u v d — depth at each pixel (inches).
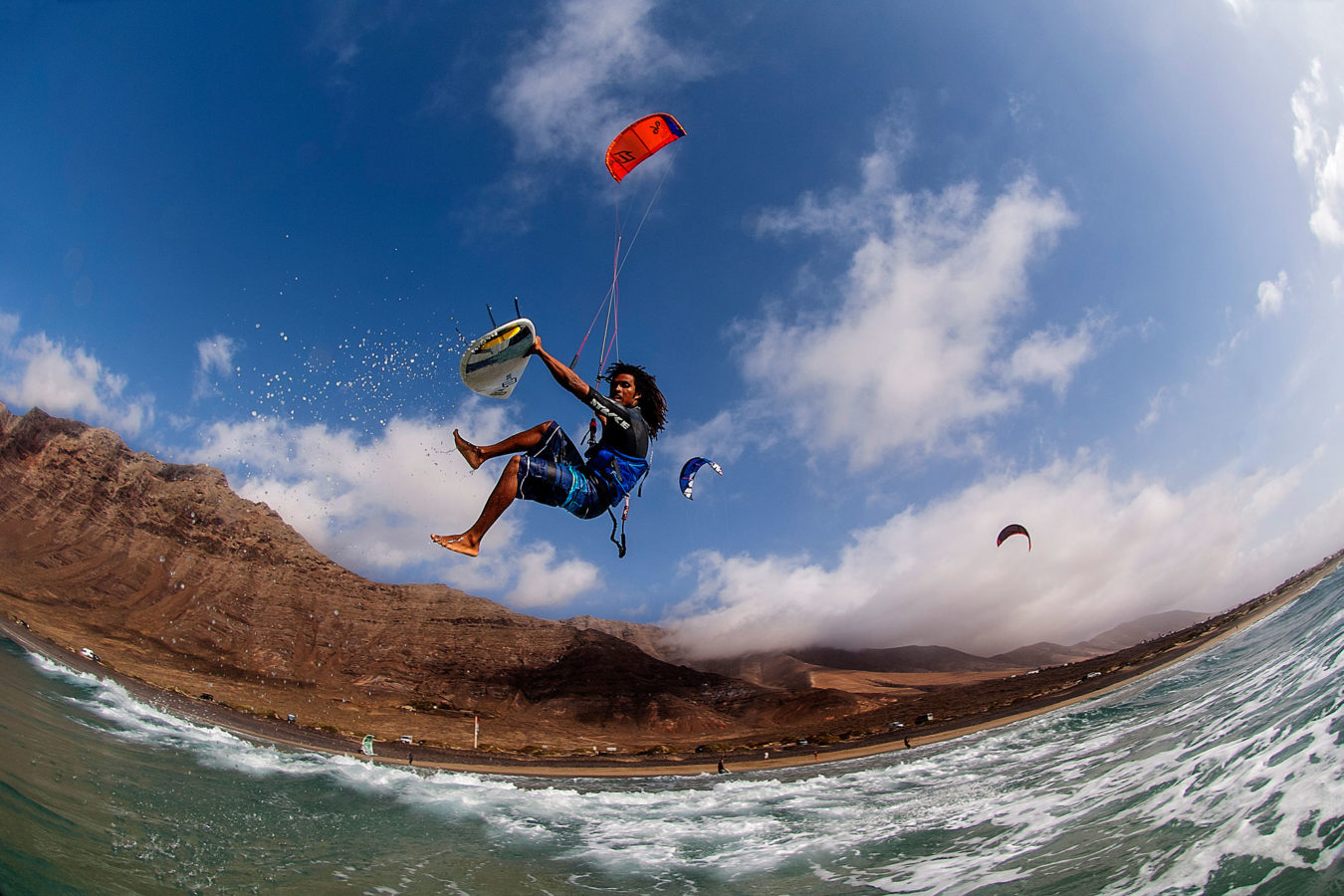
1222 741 539.8
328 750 1470.2
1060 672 4333.2
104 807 438.6
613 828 688.4
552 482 147.6
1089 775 622.2
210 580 6624.0
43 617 4104.3
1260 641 1461.6
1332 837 276.5
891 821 617.6
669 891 452.4
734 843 598.5
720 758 2539.4
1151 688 1432.1
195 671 4133.9
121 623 5187.0
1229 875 280.8
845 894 403.5
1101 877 325.1
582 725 6378.0
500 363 150.6
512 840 598.2
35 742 566.6
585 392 156.6
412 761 1676.9
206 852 403.2
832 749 2359.7
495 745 3646.7
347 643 6835.6
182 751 771.4
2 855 302.8
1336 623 976.9
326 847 476.4
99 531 6422.2
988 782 769.6
